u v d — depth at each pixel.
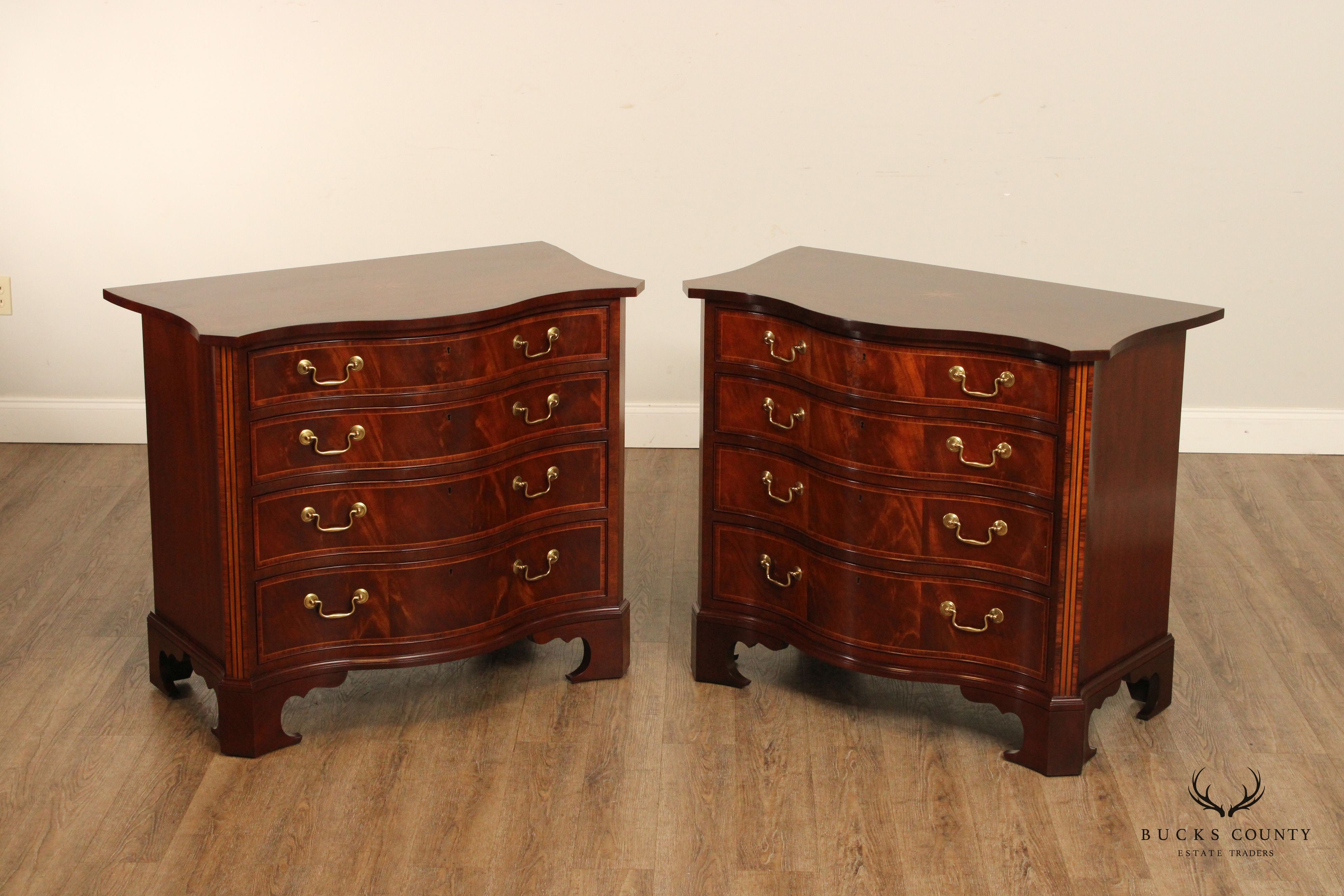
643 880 2.46
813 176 4.48
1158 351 2.75
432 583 2.88
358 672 3.21
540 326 2.90
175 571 2.95
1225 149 4.39
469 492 2.86
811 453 2.87
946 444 2.72
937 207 4.49
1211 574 3.71
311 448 2.74
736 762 2.84
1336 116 4.35
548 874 2.48
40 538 3.90
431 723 2.98
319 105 4.41
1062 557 2.66
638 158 4.46
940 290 2.97
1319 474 4.44
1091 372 2.55
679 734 2.95
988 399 2.66
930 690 3.14
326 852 2.53
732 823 2.63
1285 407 4.61
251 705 2.79
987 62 4.36
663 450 4.71
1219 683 3.15
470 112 4.42
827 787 2.75
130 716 2.99
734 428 3.00
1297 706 3.05
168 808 2.66
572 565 3.08
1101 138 4.41
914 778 2.79
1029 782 2.77
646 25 4.35
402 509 2.82
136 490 4.27
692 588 3.66
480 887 2.44
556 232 4.54
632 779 2.78
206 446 2.70
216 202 4.48
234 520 2.70
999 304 2.85
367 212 4.50
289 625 2.82
